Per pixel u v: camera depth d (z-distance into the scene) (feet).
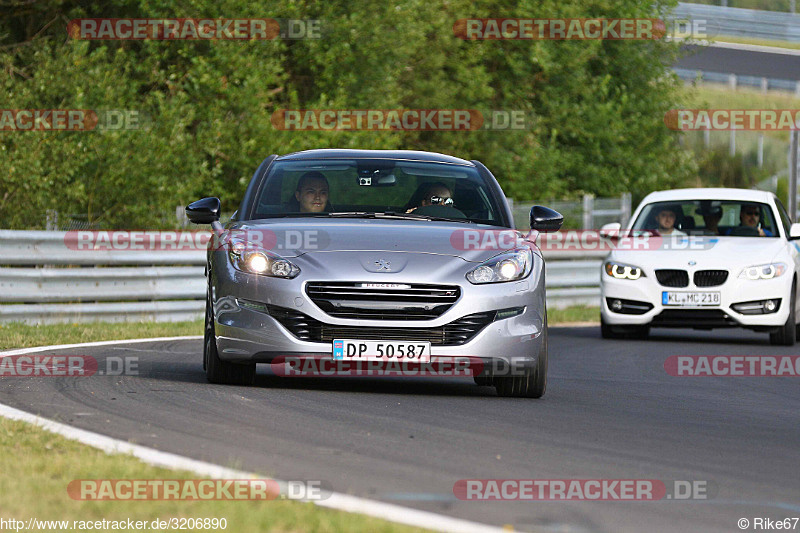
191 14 229.86
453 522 45.70
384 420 72.90
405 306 82.23
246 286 83.71
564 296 222.89
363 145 234.38
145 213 198.08
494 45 302.86
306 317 82.43
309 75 255.91
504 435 69.21
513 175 288.71
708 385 107.76
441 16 279.28
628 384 104.99
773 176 490.08
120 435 63.21
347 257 83.66
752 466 62.69
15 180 178.19
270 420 70.69
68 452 56.80
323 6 248.73
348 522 43.96
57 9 235.40
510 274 85.10
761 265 154.92
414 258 83.92
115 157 193.16
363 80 252.01
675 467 61.26
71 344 120.98
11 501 46.01
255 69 226.99
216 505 46.14
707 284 155.33
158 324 156.35
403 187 95.96
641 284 157.38
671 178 331.98
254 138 223.51
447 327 82.79
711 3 609.01
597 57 320.29
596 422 76.89
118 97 205.36
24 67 219.82
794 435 75.51
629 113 327.47
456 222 92.63
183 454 58.49
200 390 83.30
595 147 312.71
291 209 93.30
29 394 79.25
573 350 140.87
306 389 87.30
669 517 49.65
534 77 306.76
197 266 170.09
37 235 151.53
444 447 63.98
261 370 102.06
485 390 93.25
